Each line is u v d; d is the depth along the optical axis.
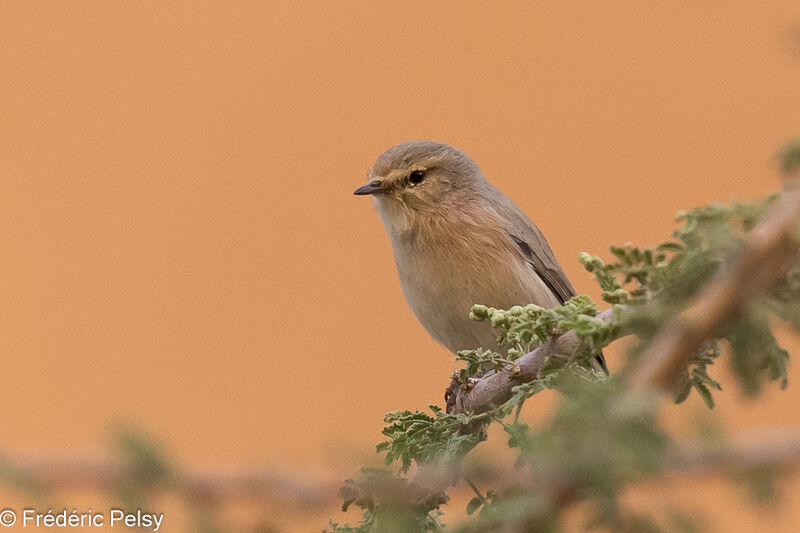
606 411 2.19
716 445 2.27
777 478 2.31
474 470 2.52
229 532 2.32
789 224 2.40
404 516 2.92
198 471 2.33
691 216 3.35
